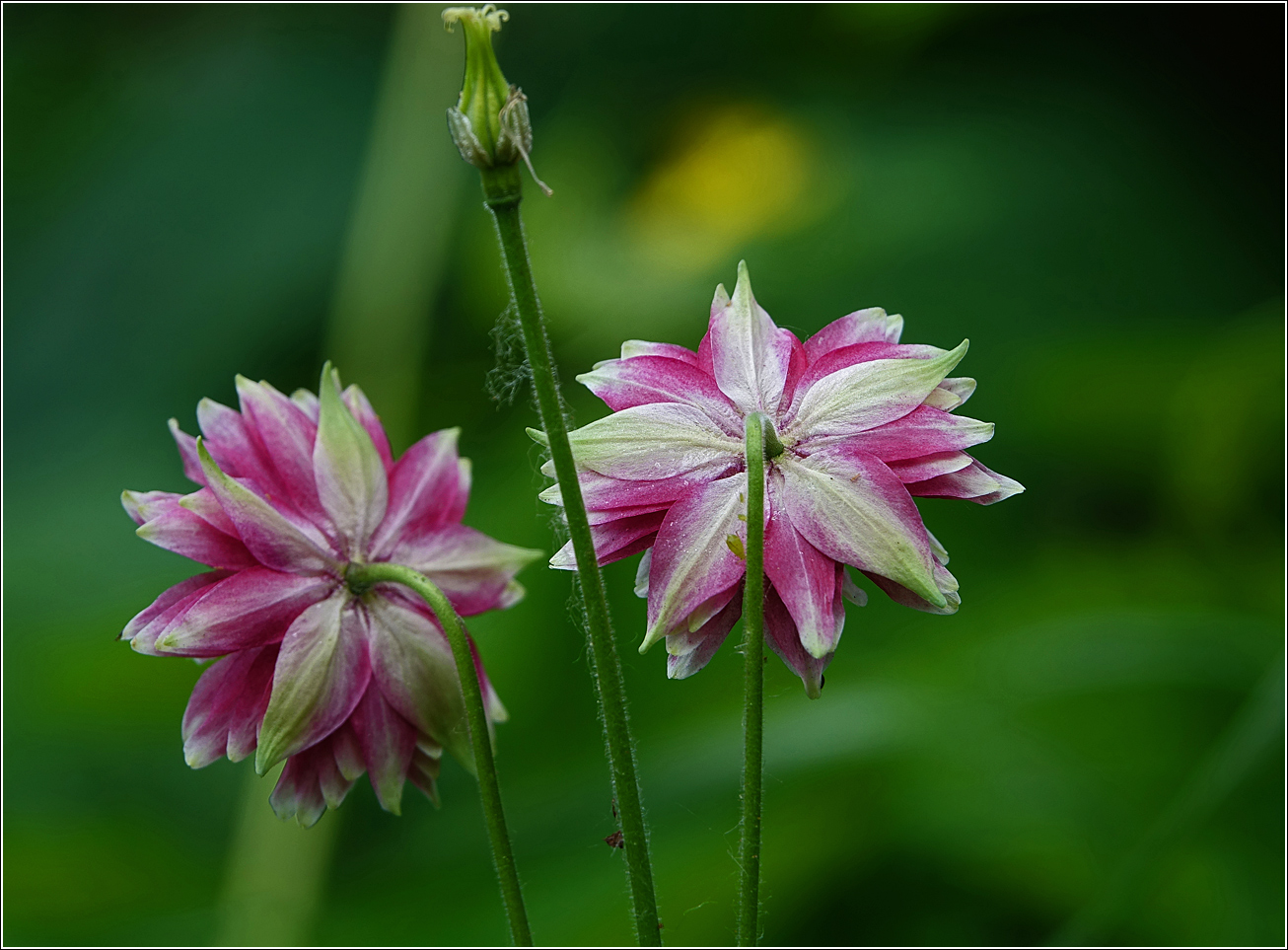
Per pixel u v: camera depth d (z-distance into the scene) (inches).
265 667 18.2
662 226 29.4
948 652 22.9
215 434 18.4
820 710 21.6
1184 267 29.1
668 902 20.9
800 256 28.6
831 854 21.3
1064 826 21.4
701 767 21.3
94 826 22.7
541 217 29.0
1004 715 21.9
